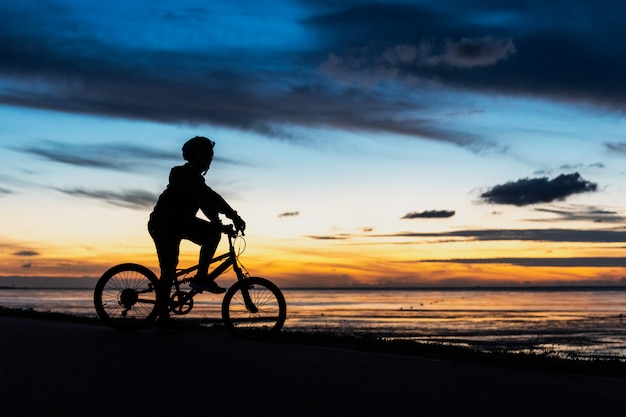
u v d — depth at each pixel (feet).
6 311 34.78
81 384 16.05
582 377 19.19
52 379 16.51
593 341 282.97
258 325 26.37
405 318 507.30
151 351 20.98
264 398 15.16
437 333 326.03
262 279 26.48
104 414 13.47
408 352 23.63
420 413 14.32
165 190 27.25
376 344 24.99
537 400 15.81
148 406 14.16
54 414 13.35
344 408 14.51
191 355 20.49
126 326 26.71
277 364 19.39
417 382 17.48
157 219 27.02
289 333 27.61
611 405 15.48
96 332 25.22
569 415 14.48
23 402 14.21
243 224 27.37
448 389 16.75
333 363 19.83
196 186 26.91
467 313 639.35
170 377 17.12
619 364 21.16
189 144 27.55
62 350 20.66
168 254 27.04
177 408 14.07
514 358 21.88
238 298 26.43
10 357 19.27
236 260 27.27
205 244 27.12
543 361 21.44
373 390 16.31
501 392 16.60
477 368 20.11
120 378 16.84
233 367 18.74
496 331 353.51
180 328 27.50
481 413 14.47
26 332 24.54
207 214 27.25
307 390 16.10
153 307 26.86
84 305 574.56
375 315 559.38
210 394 15.38
